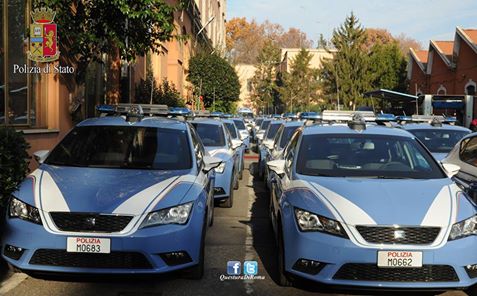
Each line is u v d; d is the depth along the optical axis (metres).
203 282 5.42
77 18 10.01
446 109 27.16
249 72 79.75
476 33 35.25
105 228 4.73
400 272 4.54
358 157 6.16
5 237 4.94
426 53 46.97
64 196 4.95
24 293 4.92
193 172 5.98
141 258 4.75
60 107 11.95
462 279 4.58
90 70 14.56
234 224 8.30
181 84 31.11
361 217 4.66
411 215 4.67
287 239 4.96
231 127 16.34
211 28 55.75
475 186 6.92
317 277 4.68
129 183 5.30
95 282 5.25
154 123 6.85
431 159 6.22
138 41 10.66
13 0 10.27
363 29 55.66
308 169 5.97
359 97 53.53
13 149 5.94
